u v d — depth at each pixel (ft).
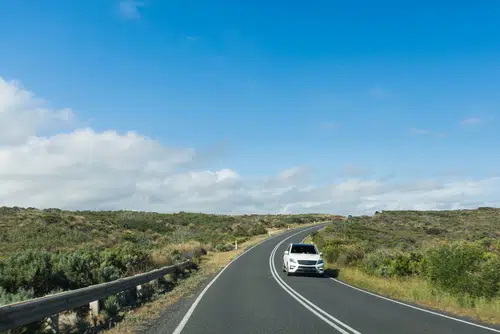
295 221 351.67
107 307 34.81
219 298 47.06
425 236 196.44
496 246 70.59
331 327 31.01
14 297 29.27
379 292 54.90
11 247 125.80
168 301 44.70
